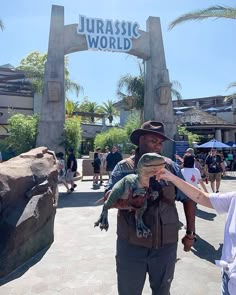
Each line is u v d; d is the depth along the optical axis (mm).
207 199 2164
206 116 27688
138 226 2459
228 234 1982
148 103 19609
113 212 8586
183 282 4254
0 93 26703
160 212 2506
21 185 5102
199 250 5555
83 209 9094
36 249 5301
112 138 23141
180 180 2234
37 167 5918
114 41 18094
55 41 17422
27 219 4746
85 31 17703
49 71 17250
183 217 7941
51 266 4766
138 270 2553
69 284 4164
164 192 2520
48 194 5652
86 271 4602
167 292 2600
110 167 13422
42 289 4012
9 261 4453
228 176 20297
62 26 17562
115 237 6305
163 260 2537
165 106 18734
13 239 4484
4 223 4512
